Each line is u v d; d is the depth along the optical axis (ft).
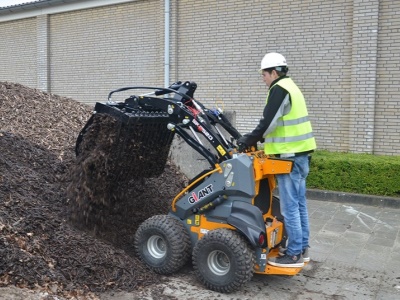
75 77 47.88
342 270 16.17
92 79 46.52
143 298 13.05
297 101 13.75
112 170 15.92
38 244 13.67
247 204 13.64
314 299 13.82
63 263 13.43
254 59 35.53
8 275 12.06
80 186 16.29
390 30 29.07
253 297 13.70
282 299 13.70
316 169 26.48
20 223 14.24
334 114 31.86
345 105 31.42
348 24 30.96
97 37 45.60
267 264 13.79
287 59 33.71
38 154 19.65
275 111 13.41
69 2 46.57
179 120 14.79
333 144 31.96
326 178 26.23
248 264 13.19
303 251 14.80
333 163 25.98
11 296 11.22
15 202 15.26
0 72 55.21
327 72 32.01
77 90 47.85
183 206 14.75
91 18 45.80
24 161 18.72
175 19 39.17
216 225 14.19
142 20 42.14
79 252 14.05
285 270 13.71
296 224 13.82
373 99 29.68
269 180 14.60
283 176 13.82
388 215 22.93
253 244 13.08
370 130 29.89
